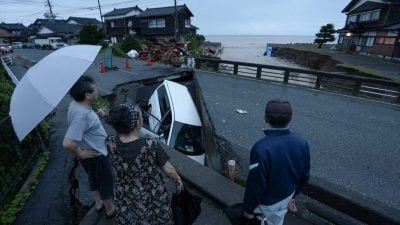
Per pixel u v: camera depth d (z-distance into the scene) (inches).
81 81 77.5
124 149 60.6
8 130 146.6
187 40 1384.1
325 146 250.4
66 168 154.2
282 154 63.0
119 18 1699.1
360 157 228.2
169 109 221.0
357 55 1131.3
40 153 170.4
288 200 70.5
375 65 803.4
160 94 255.8
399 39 942.4
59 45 1663.4
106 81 508.4
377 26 1128.2
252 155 65.2
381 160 222.8
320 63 1071.6
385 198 169.8
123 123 57.6
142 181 63.4
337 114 348.8
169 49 977.5
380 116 341.7
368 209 82.1
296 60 1371.8
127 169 61.7
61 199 124.9
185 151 195.9
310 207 105.1
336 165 213.6
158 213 67.2
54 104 77.0
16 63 805.2
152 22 1523.1
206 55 1103.6
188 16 1617.9
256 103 400.8
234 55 1861.5
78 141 78.7
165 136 200.8
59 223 109.7
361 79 435.8
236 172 195.8
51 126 225.8
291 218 109.0
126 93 405.7
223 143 250.2
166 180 135.6
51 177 144.0
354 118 332.5
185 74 609.9
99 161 88.4
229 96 442.6
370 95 446.6
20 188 134.9
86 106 80.6
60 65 87.4
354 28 1253.1
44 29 2263.8
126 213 65.9
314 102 409.7
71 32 2326.5
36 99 78.6
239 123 311.6
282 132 65.1
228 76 631.8
